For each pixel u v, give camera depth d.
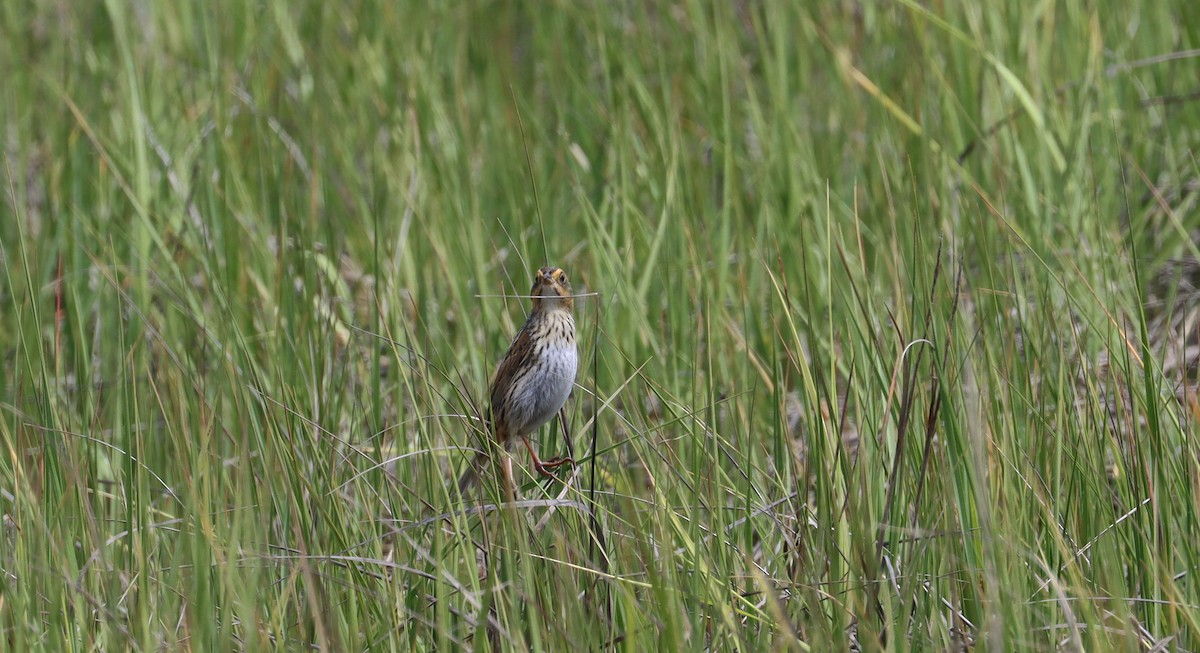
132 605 10.00
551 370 11.20
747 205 17.30
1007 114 17.64
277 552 10.37
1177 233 15.84
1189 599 9.49
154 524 10.45
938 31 18.94
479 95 20.55
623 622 9.73
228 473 12.03
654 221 16.38
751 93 18.23
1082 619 9.45
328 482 10.70
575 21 22.53
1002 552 9.13
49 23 24.28
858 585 9.18
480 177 18.39
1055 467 10.25
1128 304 12.77
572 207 17.88
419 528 10.75
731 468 11.90
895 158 16.20
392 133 18.78
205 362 13.78
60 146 18.81
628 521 10.42
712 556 10.17
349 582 9.84
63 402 12.21
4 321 16.19
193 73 21.28
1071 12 18.77
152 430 12.54
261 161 18.05
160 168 18.00
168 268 15.83
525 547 9.18
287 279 14.36
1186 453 10.06
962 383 10.34
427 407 11.52
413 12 22.25
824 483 9.85
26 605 9.67
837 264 14.23
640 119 18.66
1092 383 11.26
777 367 11.05
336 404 12.68
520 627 9.27
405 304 15.71
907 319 11.55
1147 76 18.83
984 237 13.27
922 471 9.62
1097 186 16.09
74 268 16.38
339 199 18.02
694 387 11.75
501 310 14.51
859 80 17.70
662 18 22.45
